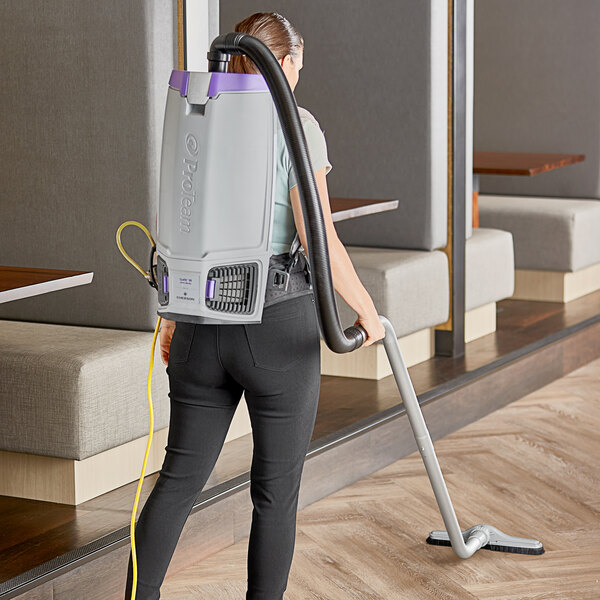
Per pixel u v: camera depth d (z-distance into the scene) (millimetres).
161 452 3805
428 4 5152
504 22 7352
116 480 3641
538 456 4590
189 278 2420
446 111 5312
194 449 2576
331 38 5395
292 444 2541
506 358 5371
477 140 7523
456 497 4102
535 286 6879
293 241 2508
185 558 3451
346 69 5379
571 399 5449
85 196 3895
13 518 3379
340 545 3654
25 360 3428
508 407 5305
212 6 3914
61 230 3941
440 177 5309
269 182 2395
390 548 3639
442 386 4840
